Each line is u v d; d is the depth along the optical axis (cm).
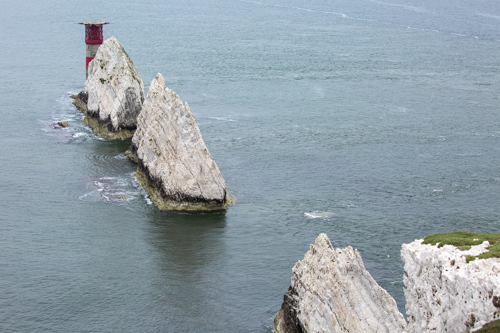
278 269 7000
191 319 6053
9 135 12088
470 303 4231
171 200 8806
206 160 8650
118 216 8431
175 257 7269
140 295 6438
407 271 5009
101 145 11662
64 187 9419
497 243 4678
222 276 6844
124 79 12069
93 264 7056
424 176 10181
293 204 8900
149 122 9694
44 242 7569
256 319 6081
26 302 6250
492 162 11000
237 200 9050
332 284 5275
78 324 5928
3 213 8375
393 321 5222
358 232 7962
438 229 8125
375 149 11631
